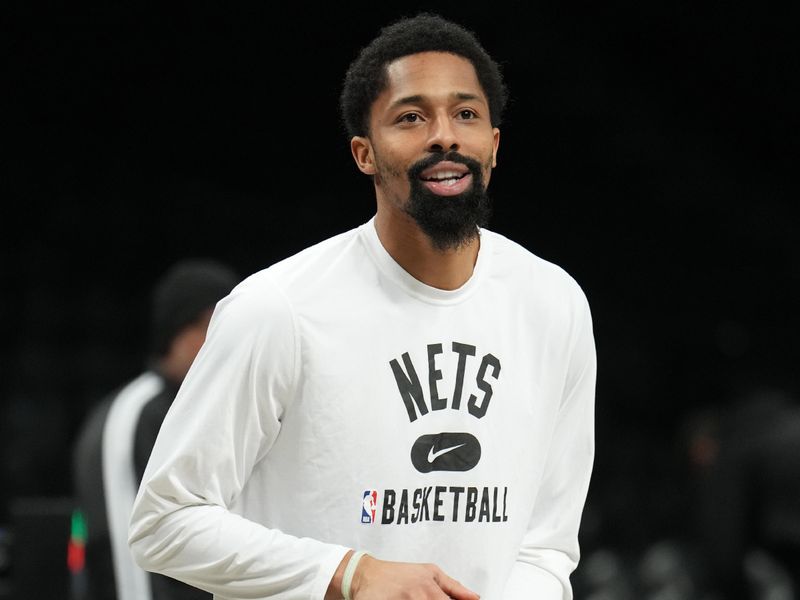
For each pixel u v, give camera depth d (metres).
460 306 7.66
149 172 34.34
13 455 28.52
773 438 16.08
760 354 27.42
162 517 7.20
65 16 33.88
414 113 7.25
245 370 7.14
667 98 42.88
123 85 34.50
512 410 7.68
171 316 12.07
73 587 12.16
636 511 34.53
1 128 32.72
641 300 39.75
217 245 33.50
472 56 7.48
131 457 11.69
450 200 7.20
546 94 40.00
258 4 35.97
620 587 27.73
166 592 11.52
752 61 42.19
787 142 43.16
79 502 11.99
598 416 36.91
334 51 36.50
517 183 39.81
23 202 31.98
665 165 41.81
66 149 33.38
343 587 6.84
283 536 7.09
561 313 7.98
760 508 16.17
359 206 36.38
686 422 36.06
